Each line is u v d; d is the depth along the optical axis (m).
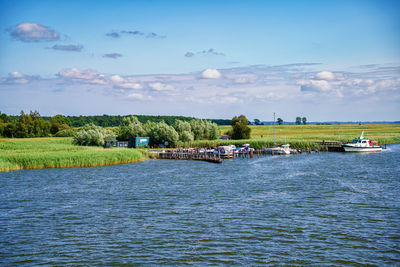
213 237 27.56
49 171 66.06
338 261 23.08
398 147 125.25
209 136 140.00
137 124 127.06
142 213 34.81
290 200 40.06
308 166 73.81
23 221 32.12
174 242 26.55
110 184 51.72
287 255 24.02
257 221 31.70
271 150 106.12
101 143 114.75
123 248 25.41
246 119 150.75
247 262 22.97
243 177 58.50
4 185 50.66
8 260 23.38
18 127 181.50
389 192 44.09
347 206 37.00
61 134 182.25
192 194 44.06
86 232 28.94
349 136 155.00
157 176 60.09
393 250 24.80
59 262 23.06
